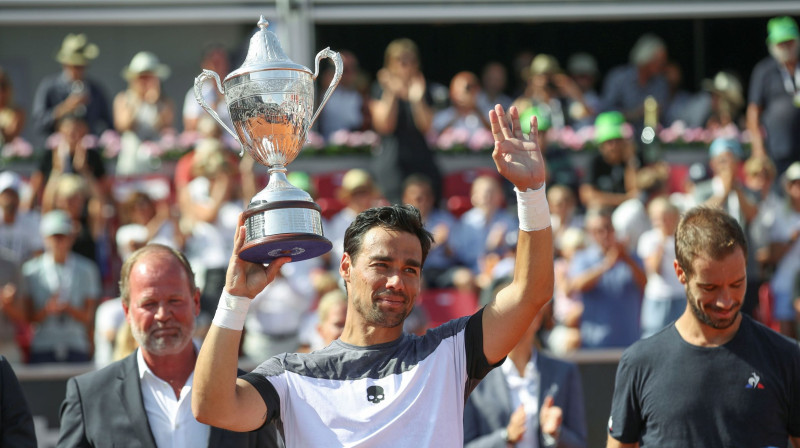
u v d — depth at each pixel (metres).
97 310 29.06
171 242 30.02
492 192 32.62
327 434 11.03
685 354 13.27
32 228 31.69
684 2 36.09
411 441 11.02
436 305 30.36
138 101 38.06
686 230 13.12
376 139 36.50
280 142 11.66
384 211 11.43
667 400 13.16
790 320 29.55
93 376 13.98
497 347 11.43
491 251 31.97
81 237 31.28
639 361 13.50
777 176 35.16
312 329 27.16
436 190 34.12
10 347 28.38
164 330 13.60
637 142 36.38
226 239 29.72
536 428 17.28
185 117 39.03
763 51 50.03
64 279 28.78
